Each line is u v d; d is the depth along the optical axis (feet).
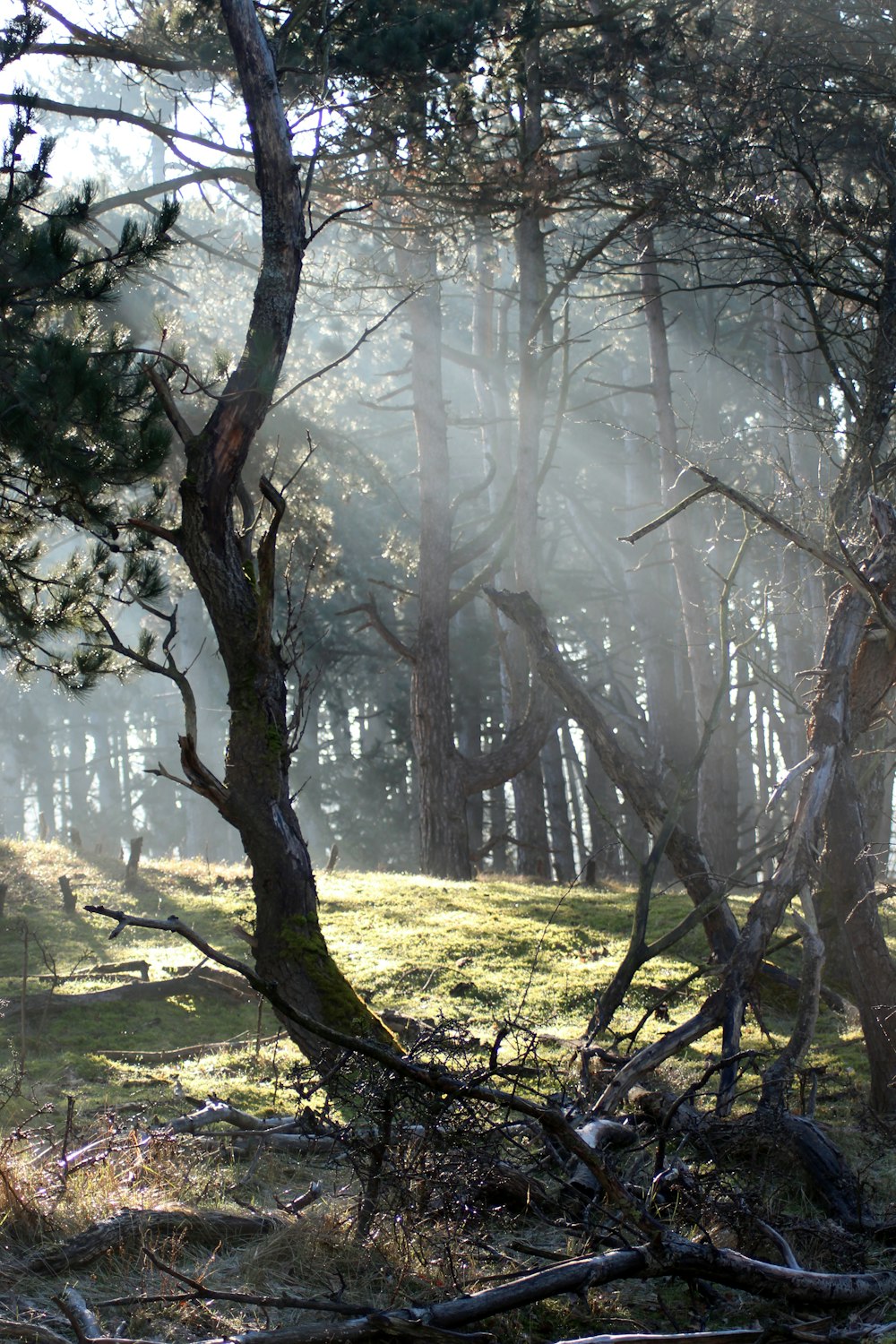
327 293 72.13
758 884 25.49
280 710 24.80
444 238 67.05
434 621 77.66
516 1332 13.91
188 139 49.80
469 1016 32.53
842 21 56.85
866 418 36.09
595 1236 15.12
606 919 48.11
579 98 63.16
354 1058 16.40
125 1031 30.37
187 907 46.52
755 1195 15.93
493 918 48.49
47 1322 12.87
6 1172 15.53
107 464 30.96
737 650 28.60
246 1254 15.34
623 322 103.30
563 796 119.14
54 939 39.99
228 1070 26.89
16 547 38.01
